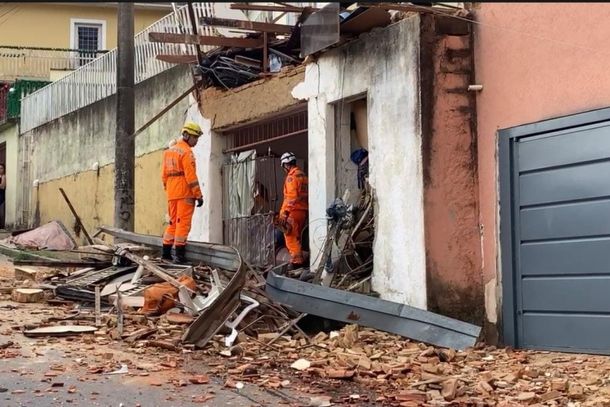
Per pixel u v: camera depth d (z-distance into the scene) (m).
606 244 7.23
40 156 22.08
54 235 15.55
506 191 8.19
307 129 10.81
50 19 30.83
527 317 7.98
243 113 11.75
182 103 14.23
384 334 8.05
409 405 5.44
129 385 5.67
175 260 10.36
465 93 8.64
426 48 8.51
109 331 7.53
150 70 15.83
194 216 12.97
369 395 5.73
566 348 7.57
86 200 19.05
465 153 8.59
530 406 5.53
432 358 7.09
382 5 8.24
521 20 8.08
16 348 6.74
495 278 8.32
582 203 7.47
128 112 13.26
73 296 9.43
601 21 7.25
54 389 5.47
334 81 9.86
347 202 9.66
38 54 28.19
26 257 13.30
